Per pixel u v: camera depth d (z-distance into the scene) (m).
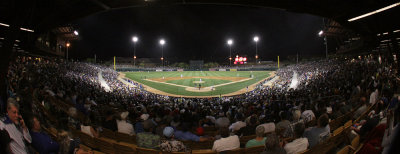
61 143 3.71
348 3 11.53
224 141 4.61
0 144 2.59
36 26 14.52
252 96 24.20
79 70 43.41
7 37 9.06
